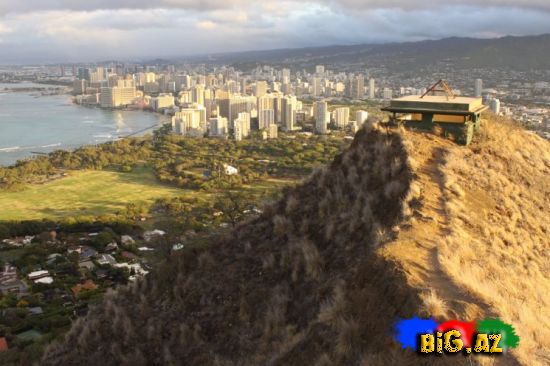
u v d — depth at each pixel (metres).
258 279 14.25
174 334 14.16
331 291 11.58
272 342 11.96
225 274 14.97
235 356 12.55
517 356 8.64
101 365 14.62
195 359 13.16
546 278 12.33
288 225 15.41
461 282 9.97
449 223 12.36
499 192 14.77
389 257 10.67
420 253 10.95
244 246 15.75
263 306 13.37
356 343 9.48
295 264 13.48
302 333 11.14
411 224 12.11
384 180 14.48
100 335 15.63
